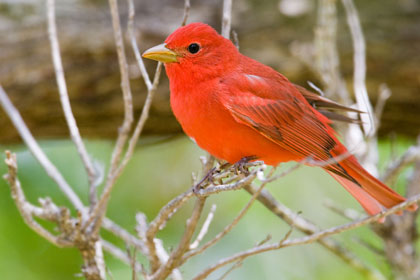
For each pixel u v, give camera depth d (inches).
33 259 463.2
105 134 505.7
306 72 481.7
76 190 489.4
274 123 319.0
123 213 507.2
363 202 331.3
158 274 288.5
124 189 522.9
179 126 510.9
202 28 324.8
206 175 299.7
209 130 314.8
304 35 483.8
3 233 464.4
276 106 321.7
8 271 457.7
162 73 473.1
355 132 390.0
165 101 478.6
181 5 490.0
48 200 300.5
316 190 530.0
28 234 466.0
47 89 466.9
